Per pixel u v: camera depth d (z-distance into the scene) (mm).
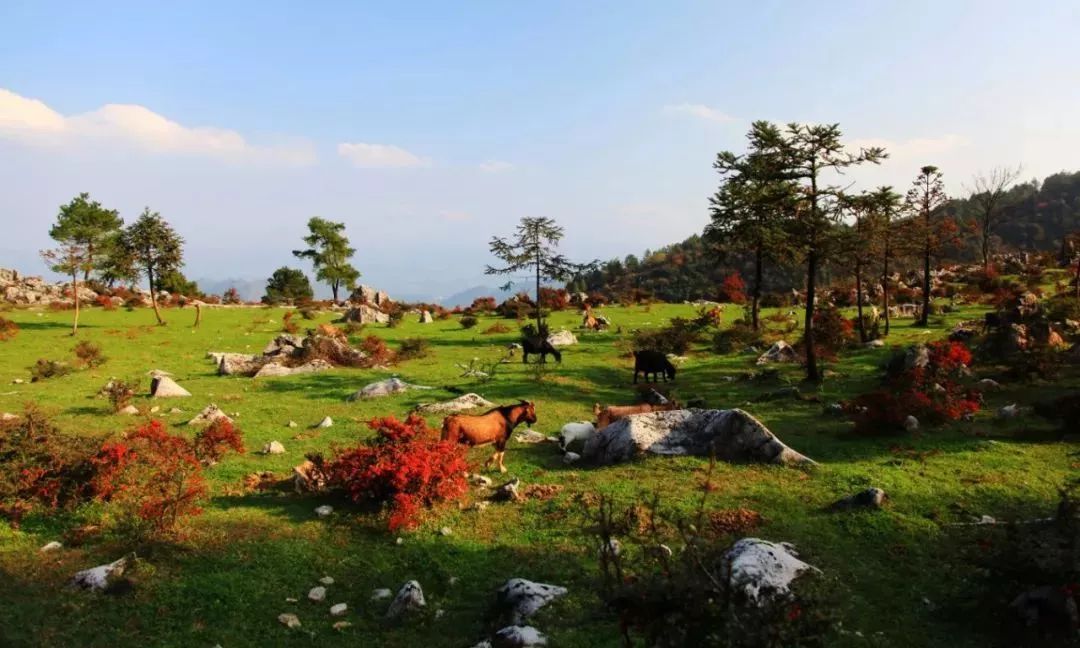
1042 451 17891
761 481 15938
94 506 14547
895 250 41812
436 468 14688
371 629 10273
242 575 11680
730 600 6066
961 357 27609
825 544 12469
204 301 84688
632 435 18391
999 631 9359
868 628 9570
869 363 34125
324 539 13320
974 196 74938
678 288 145375
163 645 9539
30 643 9344
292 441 20812
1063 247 74125
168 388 27922
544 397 28094
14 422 15055
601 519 7684
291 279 111562
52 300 72188
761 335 43750
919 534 12734
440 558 12492
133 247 53250
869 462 17422
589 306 70125
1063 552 9305
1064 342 32531
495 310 70750
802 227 30141
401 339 48375
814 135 29766
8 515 14086
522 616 9961
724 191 43250
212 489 16125
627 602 6625
